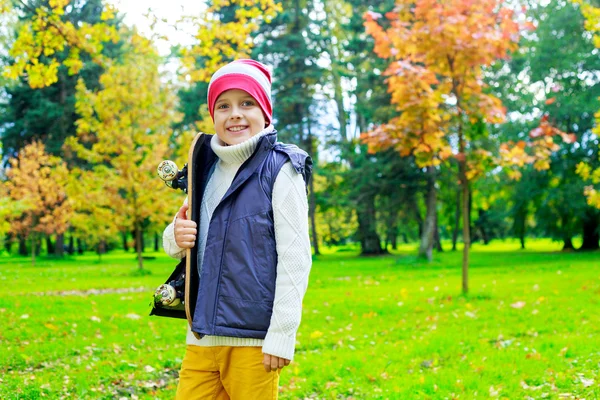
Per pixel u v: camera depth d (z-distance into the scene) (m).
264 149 2.19
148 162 18.55
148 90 18.20
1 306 9.04
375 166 23.75
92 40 7.69
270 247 2.11
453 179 22.25
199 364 2.21
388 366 4.88
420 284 12.35
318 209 37.00
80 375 4.57
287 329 2.02
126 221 18.66
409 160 22.64
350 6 31.55
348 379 4.51
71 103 29.92
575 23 25.14
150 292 12.05
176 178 2.36
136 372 4.80
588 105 24.33
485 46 9.15
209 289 2.11
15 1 7.89
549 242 52.06
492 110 9.30
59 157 29.53
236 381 2.12
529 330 6.43
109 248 50.44
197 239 2.26
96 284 14.12
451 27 8.97
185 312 2.24
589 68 25.23
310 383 4.44
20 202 20.41
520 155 9.55
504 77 25.14
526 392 4.03
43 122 31.22
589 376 4.35
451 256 26.78
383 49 9.81
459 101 9.70
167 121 18.67
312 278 15.23
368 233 31.16
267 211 2.12
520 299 9.00
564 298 8.82
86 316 7.99
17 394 4.00
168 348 5.90
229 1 8.34
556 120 25.34
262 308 2.07
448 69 9.63
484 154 9.38
